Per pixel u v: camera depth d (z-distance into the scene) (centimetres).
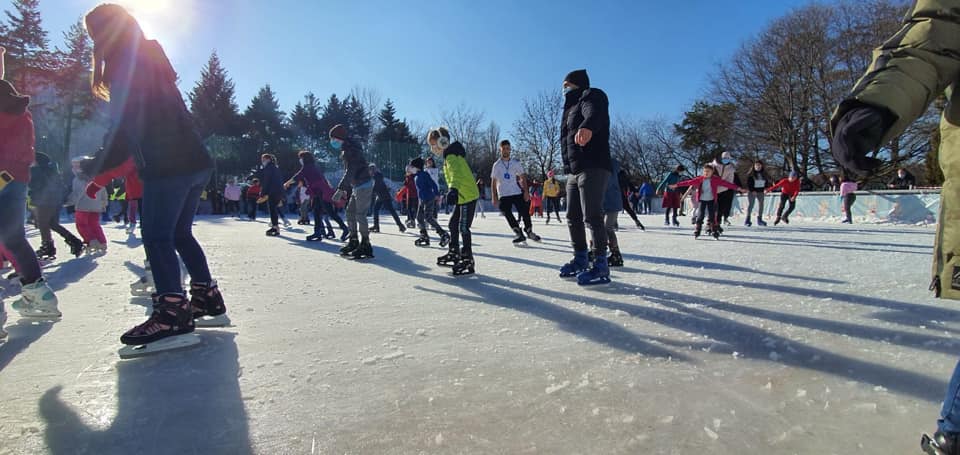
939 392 157
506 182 724
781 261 478
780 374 175
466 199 423
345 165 567
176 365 195
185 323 218
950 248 119
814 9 2522
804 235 830
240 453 126
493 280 396
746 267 440
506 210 731
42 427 141
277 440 133
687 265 461
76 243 624
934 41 107
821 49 2466
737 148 2878
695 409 147
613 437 131
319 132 4928
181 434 137
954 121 117
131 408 154
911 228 995
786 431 133
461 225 427
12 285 424
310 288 369
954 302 282
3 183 254
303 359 201
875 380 168
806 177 2631
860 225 1127
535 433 134
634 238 808
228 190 2045
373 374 182
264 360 200
